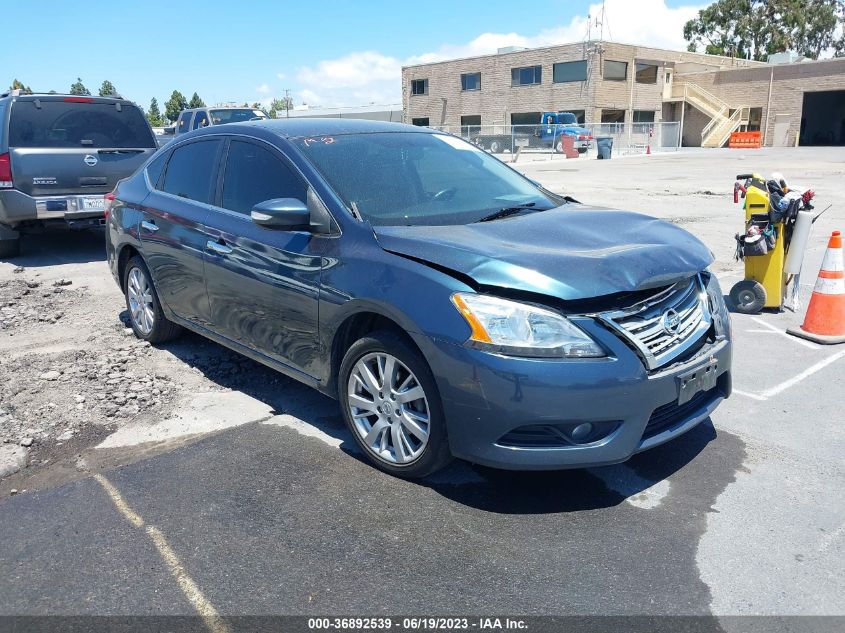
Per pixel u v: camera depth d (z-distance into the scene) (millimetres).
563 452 3135
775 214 6355
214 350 5648
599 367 3049
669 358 3248
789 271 6559
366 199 3924
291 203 3811
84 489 3559
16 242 9602
